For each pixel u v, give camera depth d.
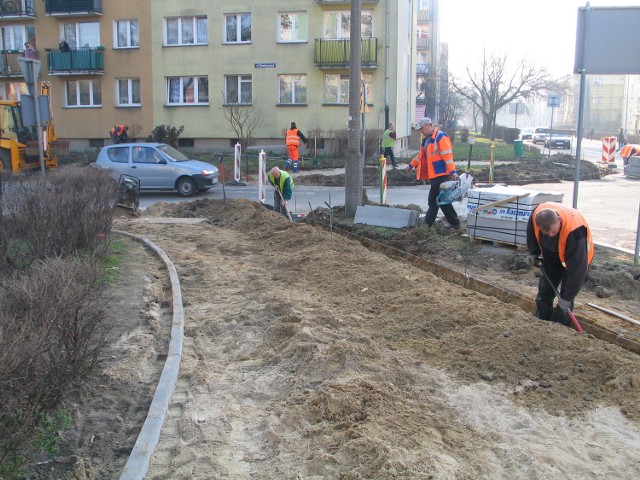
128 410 4.43
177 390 4.91
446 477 3.52
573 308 6.70
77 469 3.58
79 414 4.18
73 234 7.43
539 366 5.07
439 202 10.61
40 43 33.03
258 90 30.22
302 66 29.61
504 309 6.17
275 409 4.52
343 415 4.27
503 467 3.70
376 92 29.36
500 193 9.33
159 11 30.77
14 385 3.49
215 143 31.22
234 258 9.30
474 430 4.14
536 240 6.23
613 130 88.94
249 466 3.85
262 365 5.36
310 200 17.25
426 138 10.79
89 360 4.62
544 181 21.81
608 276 7.82
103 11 31.59
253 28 29.80
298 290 7.31
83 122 32.72
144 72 31.48
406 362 5.16
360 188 12.49
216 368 5.32
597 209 14.78
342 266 8.01
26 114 13.21
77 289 4.61
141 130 31.97
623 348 5.70
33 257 6.70
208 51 30.45
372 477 3.52
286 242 9.77
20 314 4.11
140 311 6.46
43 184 8.34
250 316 6.50
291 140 23.73
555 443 4.02
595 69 8.66
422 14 62.41
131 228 11.86
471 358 5.21
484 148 41.09
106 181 10.37
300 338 5.58
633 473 3.71
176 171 18.69
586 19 8.54
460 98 69.94
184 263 8.79
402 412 4.30
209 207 14.24
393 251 9.97
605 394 4.68
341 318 6.21
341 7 29.09
